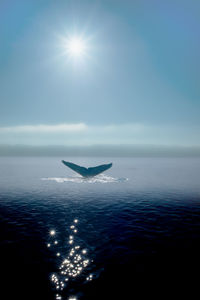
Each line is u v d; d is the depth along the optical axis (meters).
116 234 17.86
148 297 10.04
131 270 12.24
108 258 13.59
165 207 28.41
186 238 17.06
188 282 11.22
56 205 29.27
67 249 14.85
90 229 19.16
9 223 20.83
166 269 12.41
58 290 10.45
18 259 13.38
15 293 10.24
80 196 36.28
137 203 30.88
